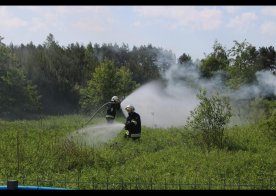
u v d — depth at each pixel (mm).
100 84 57000
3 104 51562
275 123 21641
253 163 15820
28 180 13133
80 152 15977
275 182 13305
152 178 13328
